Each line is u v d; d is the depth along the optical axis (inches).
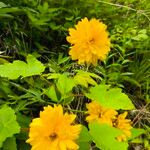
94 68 23.4
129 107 16.3
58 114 14.2
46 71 22.8
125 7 27.4
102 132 15.3
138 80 25.1
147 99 24.2
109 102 16.3
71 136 14.1
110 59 25.8
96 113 17.5
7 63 18.3
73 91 21.7
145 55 25.7
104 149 14.8
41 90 19.9
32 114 19.8
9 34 23.8
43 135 14.1
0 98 18.9
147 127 22.9
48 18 23.5
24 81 20.3
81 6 26.4
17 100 18.0
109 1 28.5
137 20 29.0
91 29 18.7
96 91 16.7
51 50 25.2
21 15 24.2
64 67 22.3
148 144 22.6
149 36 27.3
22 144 16.7
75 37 18.8
